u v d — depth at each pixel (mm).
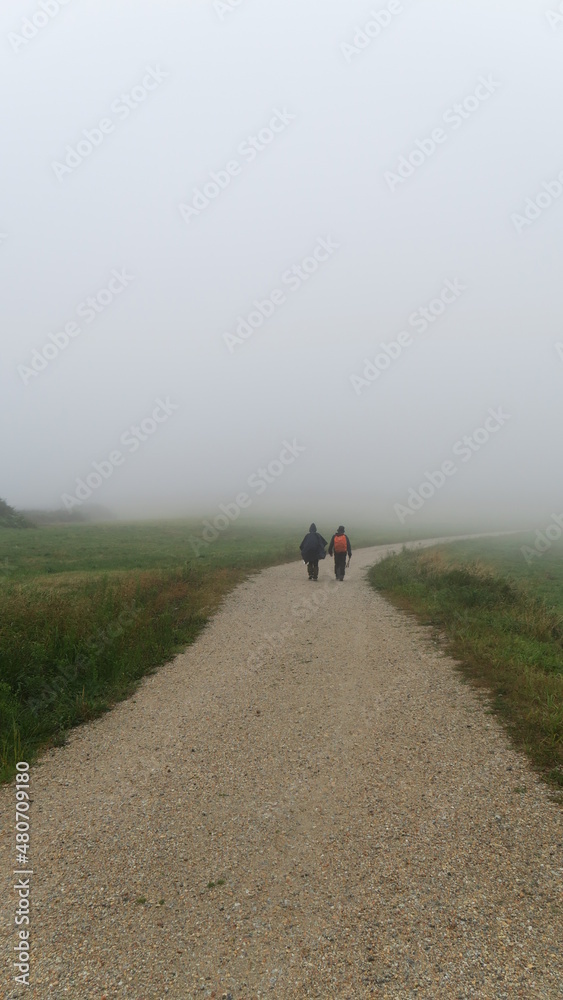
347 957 3225
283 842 4422
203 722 7078
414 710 7152
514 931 3361
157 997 3010
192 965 3217
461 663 9047
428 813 4746
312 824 4668
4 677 7918
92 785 5531
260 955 3271
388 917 3525
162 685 8602
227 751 6199
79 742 6625
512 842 4273
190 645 10930
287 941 3371
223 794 5242
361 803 4969
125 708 7684
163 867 4156
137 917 3623
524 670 8000
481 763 5609
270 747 6258
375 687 8141
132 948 3359
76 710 7316
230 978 3117
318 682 8492
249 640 11258
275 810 4918
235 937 3420
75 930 3516
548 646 9805
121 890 3898
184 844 4449
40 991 3057
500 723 6574
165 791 5344
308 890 3830
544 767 5449
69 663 8672
